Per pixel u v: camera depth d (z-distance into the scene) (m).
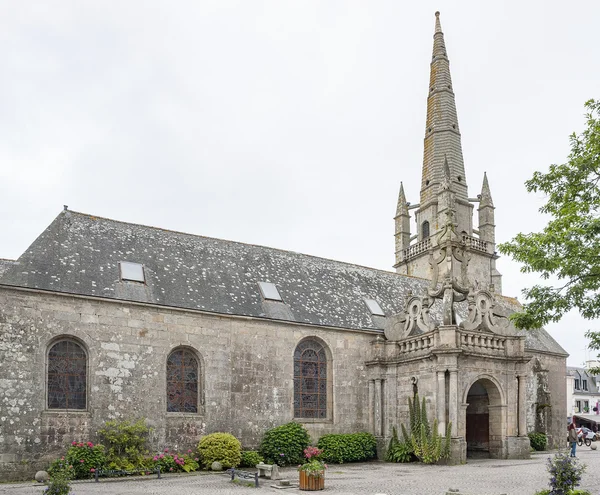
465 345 23.81
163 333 22.11
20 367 19.17
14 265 20.34
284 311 25.39
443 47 48.41
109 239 24.06
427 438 23.14
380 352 26.47
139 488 16.14
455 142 46.06
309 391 25.44
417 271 44.31
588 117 15.25
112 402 20.56
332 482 17.50
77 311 20.58
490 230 45.06
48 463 19.03
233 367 23.34
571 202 14.62
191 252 26.11
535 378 35.28
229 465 21.12
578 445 37.59
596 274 14.16
